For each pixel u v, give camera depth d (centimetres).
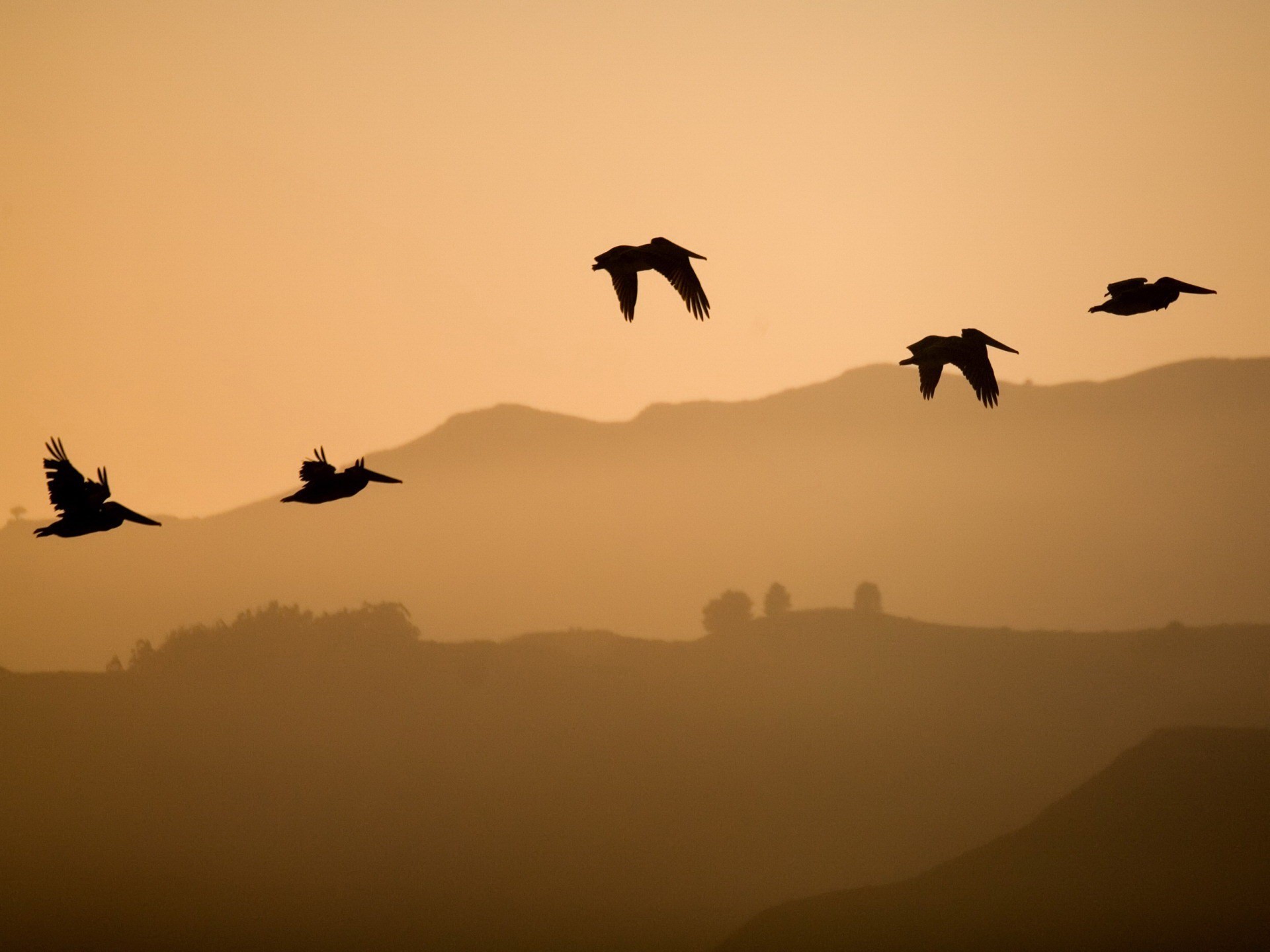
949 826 16088
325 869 15450
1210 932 9181
